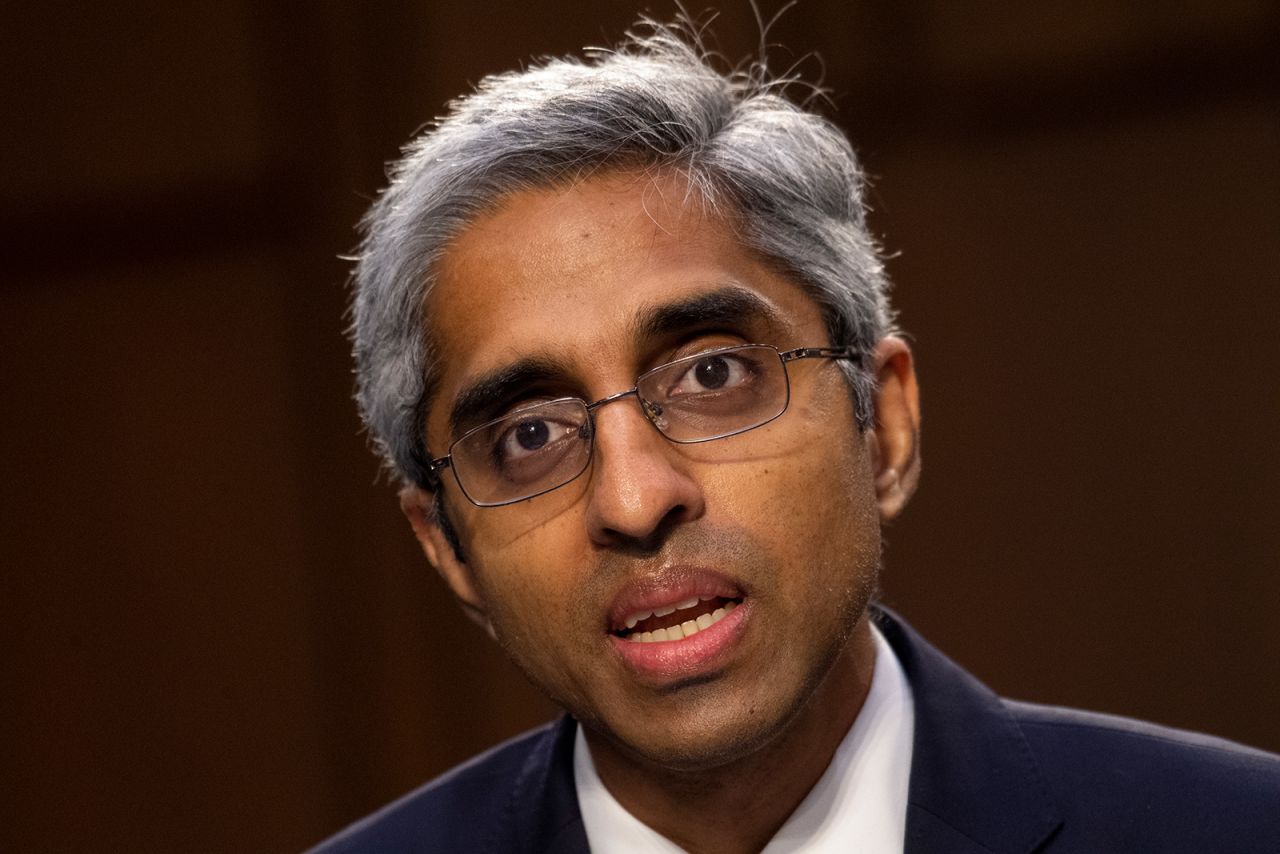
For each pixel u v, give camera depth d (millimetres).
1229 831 4434
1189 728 9406
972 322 9734
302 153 10352
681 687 4145
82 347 10672
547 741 5359
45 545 10703
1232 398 9297
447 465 4621
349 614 10477
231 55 10375
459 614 10406
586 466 4277
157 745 10602
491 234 4414
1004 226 9672
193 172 10469
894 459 4879
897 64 9711
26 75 10516
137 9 10422
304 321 10445
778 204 4512
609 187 4383
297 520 10508
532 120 4477
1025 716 4855
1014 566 9688
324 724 10492
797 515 4234
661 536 4145
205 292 10570
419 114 10180
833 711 4535
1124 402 9500
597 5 9891
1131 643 9484
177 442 10617
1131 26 9398
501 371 4320
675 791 4535
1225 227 9297
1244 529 9297
